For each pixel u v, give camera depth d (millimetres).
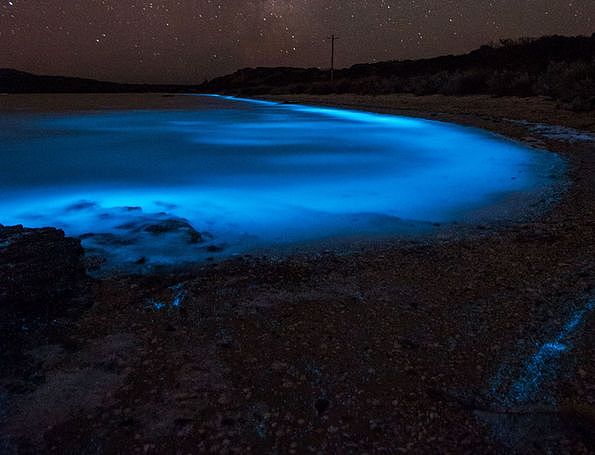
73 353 2410
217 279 3359
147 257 3773
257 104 36875
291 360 2363
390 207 5555
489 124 13953
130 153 10586
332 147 11438
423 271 3488
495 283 3238
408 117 18578
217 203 5824
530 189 6227
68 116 23281
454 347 2475
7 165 8859
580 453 1746
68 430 1891
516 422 1924
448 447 1809
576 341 2490
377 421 1948
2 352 2367
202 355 2410
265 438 1861
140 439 1850
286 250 3992
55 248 3695
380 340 2543
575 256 3666
